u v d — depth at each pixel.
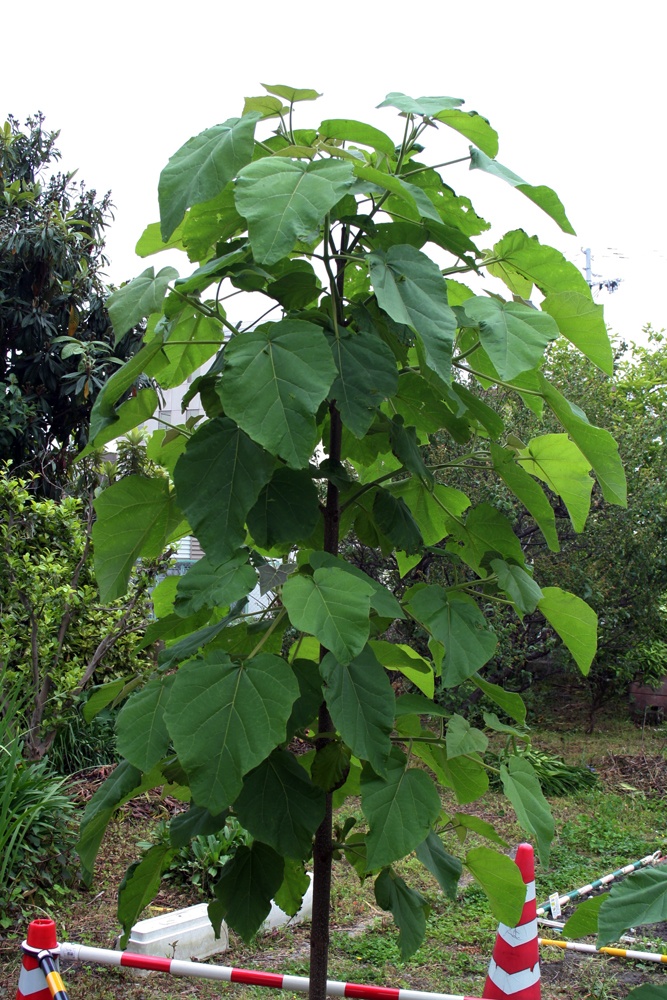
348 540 7.70
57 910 4.36
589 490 2.02
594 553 8.29
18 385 8.31
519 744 7.47
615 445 1.74
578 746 8.41
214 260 1.69
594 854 5.67
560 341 8.65
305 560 1.68
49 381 8.23
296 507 1.62
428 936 4.29
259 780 1.57
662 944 4.15
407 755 1.72
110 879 4.74
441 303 1.57
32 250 8.16
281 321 1.54
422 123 1.87
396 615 1.61
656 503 8.29
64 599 5.55
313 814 1.55
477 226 1.93
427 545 2.19
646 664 8.92
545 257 1.81
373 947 4.11
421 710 1.70
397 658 1.81
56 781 5.05
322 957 1.83
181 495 1.56
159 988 3.69
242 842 4.83
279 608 1.88
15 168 8.87
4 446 7.94
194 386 1.74
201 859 4.68
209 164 1.54
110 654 6.44
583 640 1.99
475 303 1.71
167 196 1.57
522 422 7.86
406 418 2.03
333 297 1.69
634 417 8.95
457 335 1.98
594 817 6.32
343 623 1.44
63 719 5.52
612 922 1.67
